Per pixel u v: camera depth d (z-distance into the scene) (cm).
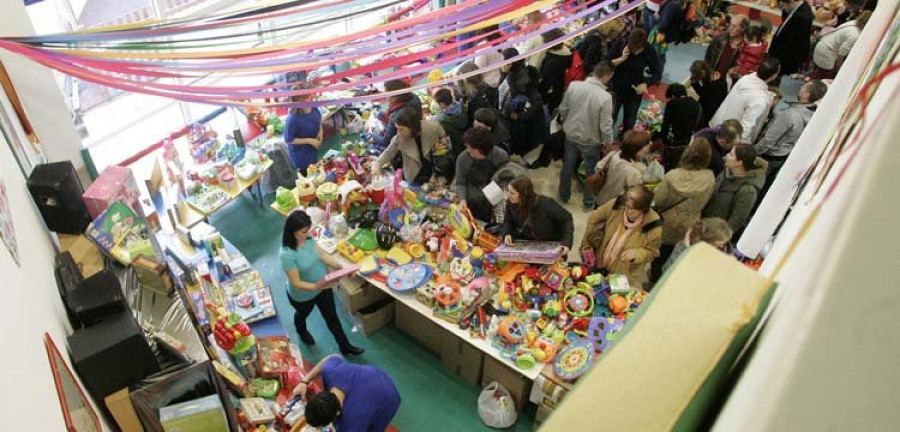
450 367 452
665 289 73
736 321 66
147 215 431
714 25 838
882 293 33
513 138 587
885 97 41
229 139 569
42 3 525
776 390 38
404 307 459
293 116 535
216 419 265
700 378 63
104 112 612
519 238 438
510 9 304
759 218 179
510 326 388
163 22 295
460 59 321
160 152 604
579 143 545
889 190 32
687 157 423
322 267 417
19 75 393
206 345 333
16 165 322
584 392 65
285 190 491
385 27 302
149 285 319
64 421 190
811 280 39
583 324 390
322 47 299
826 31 674
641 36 584
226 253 448
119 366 257
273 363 378
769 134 484
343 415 324
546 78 614
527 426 418
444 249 432
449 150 523
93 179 461
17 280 211
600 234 426
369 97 313
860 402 35
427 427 422
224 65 299
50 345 212
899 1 88
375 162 514
